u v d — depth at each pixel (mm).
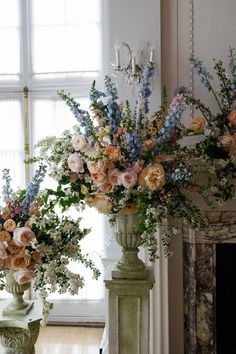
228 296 2768
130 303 2047
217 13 2746
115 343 2061
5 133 3328
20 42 3295
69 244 1803
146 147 1865
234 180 2539
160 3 2688
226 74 2658
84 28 3260
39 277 1718
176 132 1982
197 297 2764
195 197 2701
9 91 3318
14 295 1915
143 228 1864
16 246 1717
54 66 3289
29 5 3285
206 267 2744
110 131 1897
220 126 2475
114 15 2691
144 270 2074
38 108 3299
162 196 1852
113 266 2215
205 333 2770
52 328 3295
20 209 1801
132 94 2652
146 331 2045
